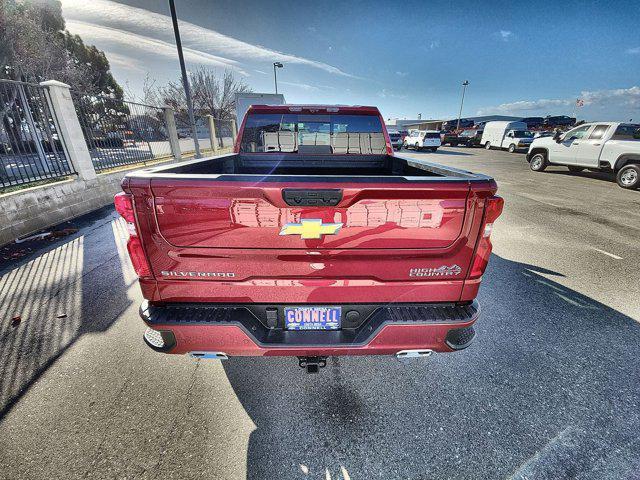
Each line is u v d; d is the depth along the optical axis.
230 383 2.26
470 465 1.70
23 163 5.44
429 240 1.62
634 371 2.37
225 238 1.57
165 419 1.97
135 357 2.52
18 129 5.35
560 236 5.50
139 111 9.16
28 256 4.50
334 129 3.70
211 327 1.67
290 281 1.67
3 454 1.75
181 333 1.69
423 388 2.21
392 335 1.72
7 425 1.93
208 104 28.59
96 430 1.89
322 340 1.73
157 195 1.50
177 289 1.68
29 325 2.93
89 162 6.87
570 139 11.79
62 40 20.50
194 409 2.04
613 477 1.62
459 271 1.71
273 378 2.30
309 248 1.59
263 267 1.64
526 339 2.74
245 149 3.72
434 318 1.71
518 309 3.21
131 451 1.76
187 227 1.55
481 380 2.28
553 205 7.70
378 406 2.07
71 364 2.44
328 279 1.67
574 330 2.87
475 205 1.58
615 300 3.39
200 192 1.49
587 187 10.09
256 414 2.01
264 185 1.47
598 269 4.18
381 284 1.70
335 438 1.85
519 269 4.16
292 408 2.05
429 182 1.50
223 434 1.87
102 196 7.23
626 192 9.33
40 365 2.42
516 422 1.94
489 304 3.30
